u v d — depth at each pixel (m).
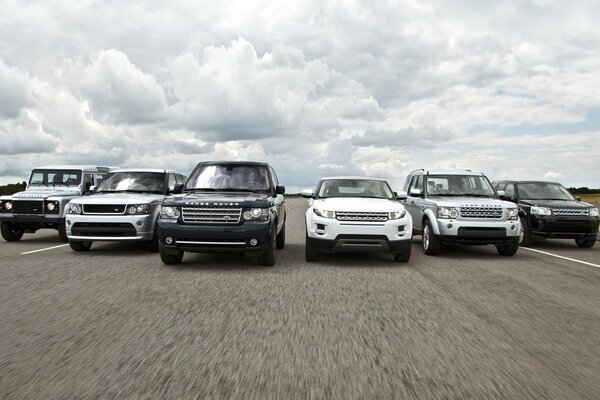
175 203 8.82
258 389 3.30
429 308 5.80
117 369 3.67
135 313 5.44
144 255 10.65
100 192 12.27
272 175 10.85
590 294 6.80
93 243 13.22
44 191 14.20
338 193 10.86
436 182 12.57
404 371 3.67
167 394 3.21
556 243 15.33
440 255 11.34
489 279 7.98
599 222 13.62
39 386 3.33
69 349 4.14
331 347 4.25
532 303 6.16
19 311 5.52
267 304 5.94
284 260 10.04
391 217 9.45
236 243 8.64
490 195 12.27
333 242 9.36
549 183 15.30
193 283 7.33
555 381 3.51
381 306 5.88
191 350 4.14
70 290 6.75
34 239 14.86
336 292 6.71
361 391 3.29
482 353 4.13
